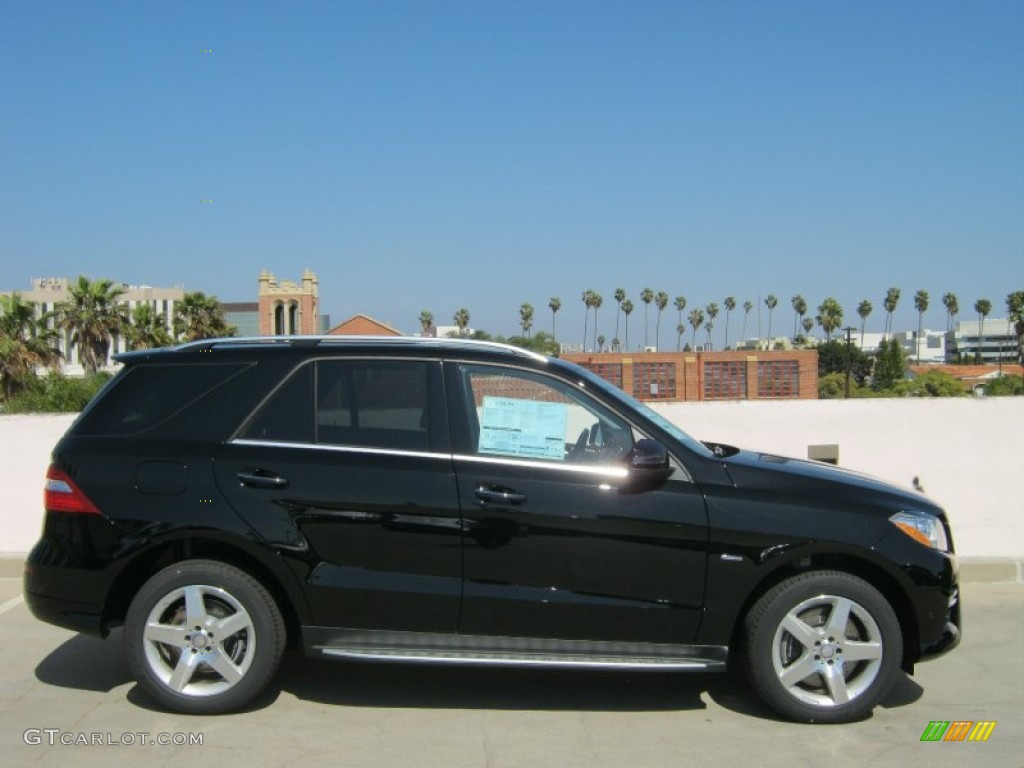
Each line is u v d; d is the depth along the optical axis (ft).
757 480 15.47
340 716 15.57
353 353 16.07
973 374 304.09
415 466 15.25
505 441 15.56
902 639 15.62
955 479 27.27
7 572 24.89
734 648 15.93
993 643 19.97
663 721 15.47
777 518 15.03
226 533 15.07
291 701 16.21
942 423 27.86
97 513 15.35
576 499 15.01
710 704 16.26
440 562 15.03
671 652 15.16
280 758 13.89
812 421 28.02
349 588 15.02
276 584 15.58
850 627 15.21
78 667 18.08
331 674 17.65
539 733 14.93
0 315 146.00
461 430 15.56
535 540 14.96
